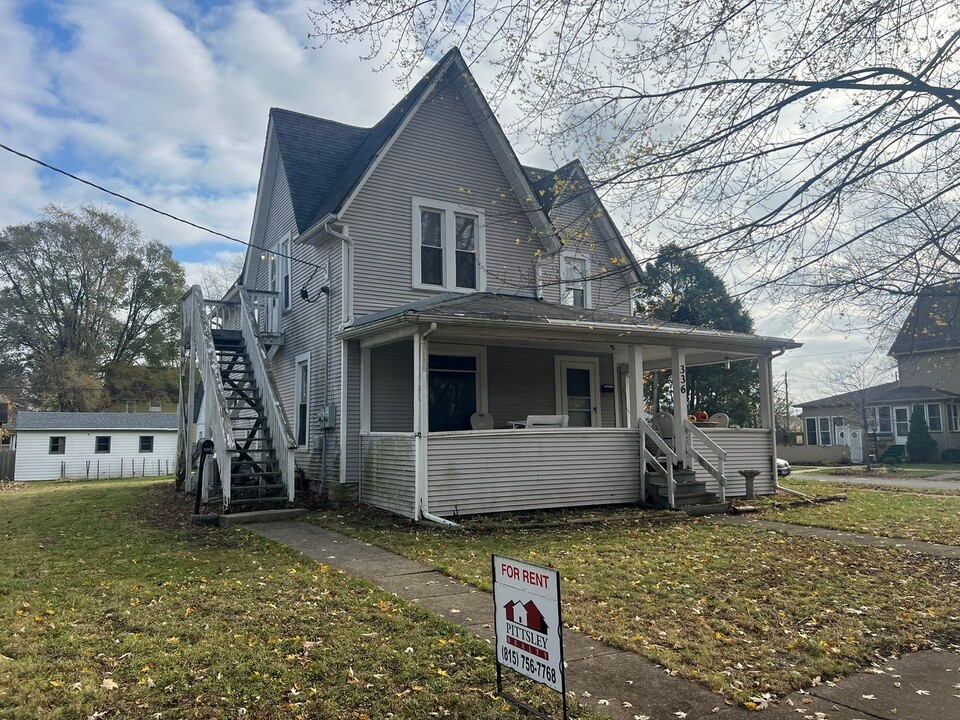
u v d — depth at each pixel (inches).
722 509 479.2
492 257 591.8
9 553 330.3
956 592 259.6
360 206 536.4
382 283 538.9
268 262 708.7
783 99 223.6
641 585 263.4
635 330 468.1
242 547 342.6
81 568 292.5
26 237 1717.5
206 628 206.7
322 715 150.2
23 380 1804.9
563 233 277.3
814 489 676.1
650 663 184.1
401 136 561.9
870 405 1347.2
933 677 177.2
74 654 183.6
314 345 577.6
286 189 663.8
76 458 1350.9
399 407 534.9
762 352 577.3
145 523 433.7
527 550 332.5
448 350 559.2
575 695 162.6
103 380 1876.2
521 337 466.0
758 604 240.5
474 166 595.5
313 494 522.6
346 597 242.8
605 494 486.3
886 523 427.5
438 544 347.6
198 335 581.3
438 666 178.1
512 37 232.7
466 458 438.9
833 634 208.7
